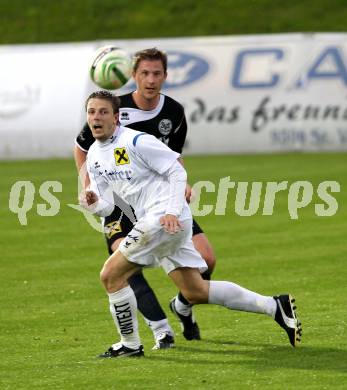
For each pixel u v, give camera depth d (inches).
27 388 883.4
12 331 1152.2
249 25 5167.3
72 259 1696.6
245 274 1510.8
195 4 5349.4
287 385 861.2
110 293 987.9
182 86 3909.9
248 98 3865.7
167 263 1018.7
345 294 1323.8
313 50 3841.0
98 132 978.7
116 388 870.4
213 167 3248.0
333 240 1814.7
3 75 3939.5
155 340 1069.1
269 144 3850.9
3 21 5418.3
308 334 1078.4
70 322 1197.7
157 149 969.5
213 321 1176.2
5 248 1833.2
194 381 885.8
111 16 5344.5
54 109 3870.6
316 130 3814.0
